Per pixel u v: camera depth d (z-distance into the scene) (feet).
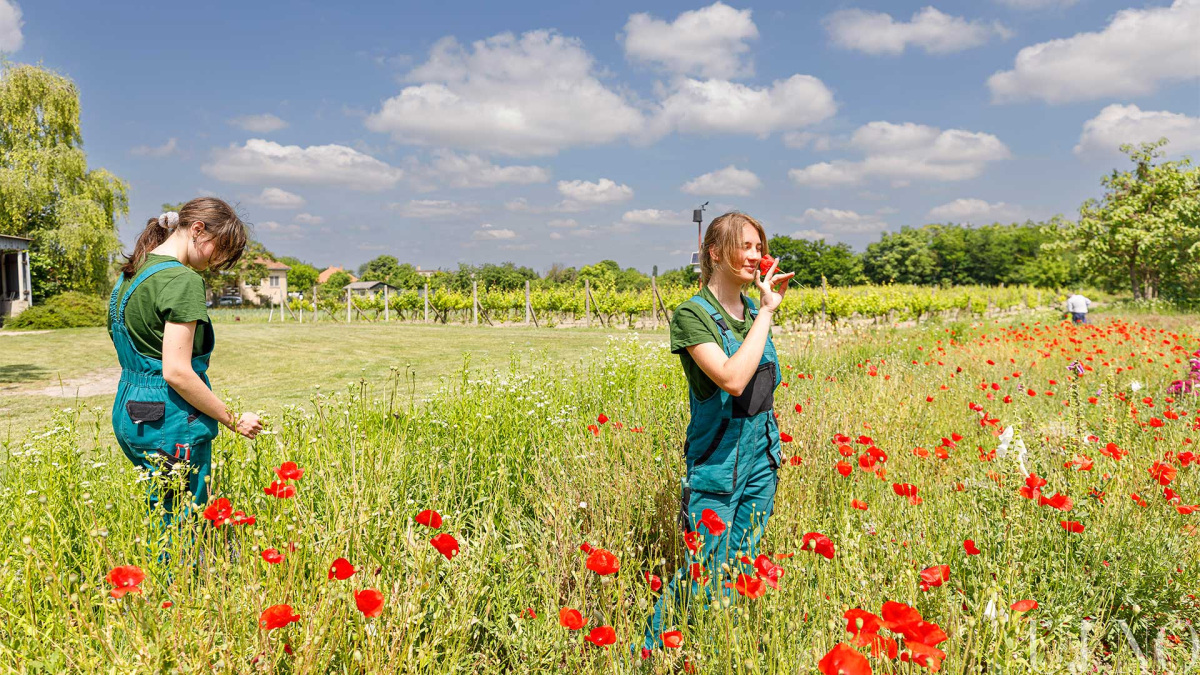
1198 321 58.80
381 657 4.99
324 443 9.47
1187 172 91.97
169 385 7.50
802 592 6.01
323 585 5.40
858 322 77.82
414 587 5.76
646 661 5.83
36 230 100.12
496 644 6.47
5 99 101.14
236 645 5.01
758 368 6.93
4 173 96.68
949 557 7.66
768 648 5.37
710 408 6.93
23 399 26.94
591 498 9.37
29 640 5.32
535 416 13.58
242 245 8.43
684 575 6.49
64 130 107.55
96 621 5.64
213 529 6.19
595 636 5.01
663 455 10.63
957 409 16.22
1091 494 9.13
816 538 5.71
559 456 11.46
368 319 110.22
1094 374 23.80
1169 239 87.51
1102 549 8.02
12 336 62.39
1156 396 19.92
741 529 7.08
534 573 7.64
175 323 7.37
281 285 289.12
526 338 56.80
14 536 6.58
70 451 8.63
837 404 13.80
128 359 7.65
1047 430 11.99
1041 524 8.18
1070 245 101.55
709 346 6.66
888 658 4.48
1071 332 39.42
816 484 9.12
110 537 7.16
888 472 10.23
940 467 11.06
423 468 10.29
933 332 44.45
